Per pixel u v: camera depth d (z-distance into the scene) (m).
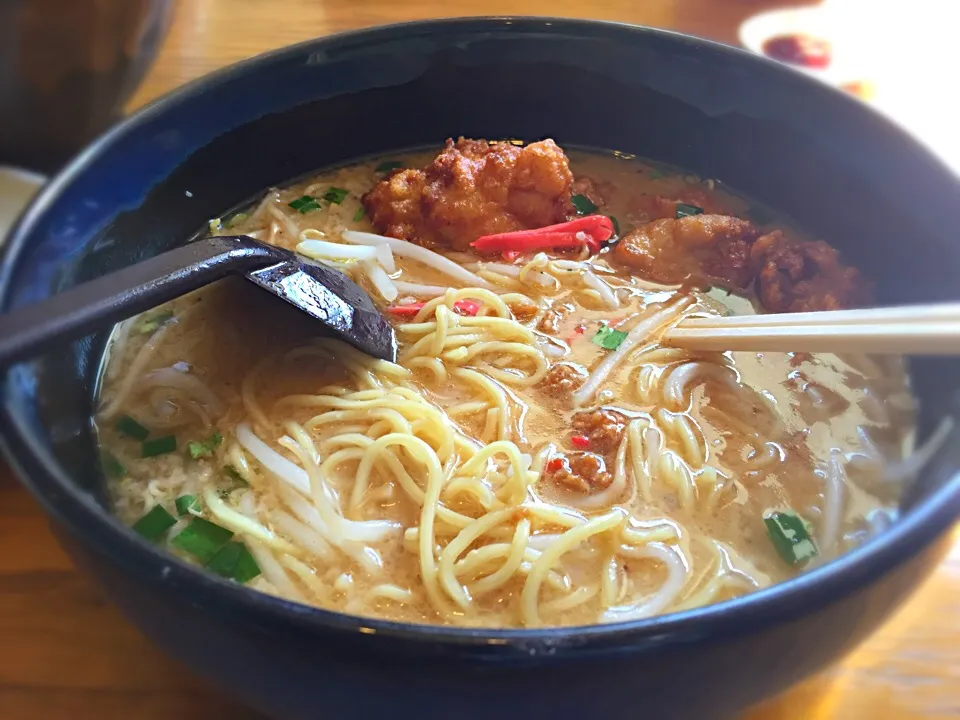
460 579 0.13
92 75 0.20
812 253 0.19
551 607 0.13
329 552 0.14
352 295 0.17
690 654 0.08
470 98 0.21
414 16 0.29
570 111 0.22
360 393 0.16
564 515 0.14
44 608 0.13
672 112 0.21
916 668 0.13
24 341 0.10
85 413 0.15
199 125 0.18
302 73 0.19
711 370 0.17
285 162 0.21
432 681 0.08
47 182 0.14
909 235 0.17
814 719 0.12
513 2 0.30
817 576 0.09
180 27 0.28
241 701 0.11
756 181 0.21
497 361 0.18
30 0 0.18
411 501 0.14
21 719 0.12
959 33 0.29
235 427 0.16
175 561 0.09
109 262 0.16
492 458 0.15
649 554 0.14
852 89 0.26
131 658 0.13
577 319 0.19
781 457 0.16
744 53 0.19
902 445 0.16
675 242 0.20
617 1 0.30
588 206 0.22
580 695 0.08
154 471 0.15
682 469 0.15
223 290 0.18
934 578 0.14
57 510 0.09
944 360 0.15
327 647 0.08
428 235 0.21
